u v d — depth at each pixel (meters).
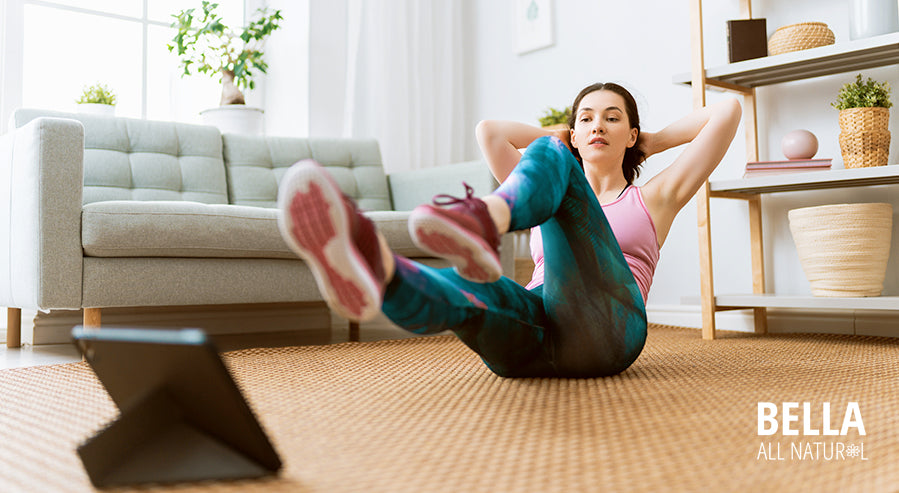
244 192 2.97
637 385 1.39
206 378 0.75
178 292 2.16
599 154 1.60
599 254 1.27
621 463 0.84
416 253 2.67
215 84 3.46
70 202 2.00
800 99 2.60
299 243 0.76
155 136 2.82
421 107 3.61
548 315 1.32
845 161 2.26
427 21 3.66
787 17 2.62
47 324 2.69
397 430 1.04
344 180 3.17
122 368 0.79
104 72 3.19
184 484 0.78
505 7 3.71
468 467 0.83
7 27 2.93
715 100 2.84
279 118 3.57
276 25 3.20
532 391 1.34
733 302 2.38
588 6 3.29
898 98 2.36
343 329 3.33
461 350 2.19
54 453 0.95
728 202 2.79
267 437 0.79
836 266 2.21
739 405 1.19
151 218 2.07
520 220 1.03
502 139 1.74
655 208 1.62
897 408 1.18
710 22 2.84
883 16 2.15
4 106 2.92
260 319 3.22
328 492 0.74
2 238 2.22
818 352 1.98
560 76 3.42
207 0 3.15
